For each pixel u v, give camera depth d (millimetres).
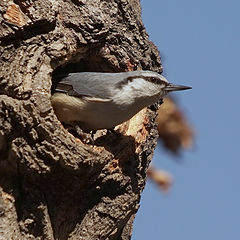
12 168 11008
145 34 13203
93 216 11508
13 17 11133
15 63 11023
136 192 12141
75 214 11445
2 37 11023
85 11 12031
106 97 12055
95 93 12039
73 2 12031
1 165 11023
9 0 11188
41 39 11375
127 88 12297
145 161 12453
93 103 12008
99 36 12133
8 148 10867
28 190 11078
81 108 12062
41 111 10820
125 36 12789
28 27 11219
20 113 10727
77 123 12320
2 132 10750
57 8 11602
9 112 10719
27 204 11078
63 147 10836
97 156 11086
